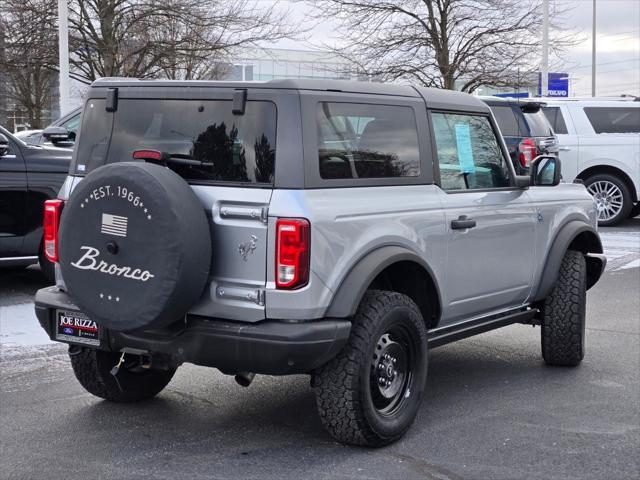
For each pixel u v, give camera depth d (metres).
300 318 4.37
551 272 6.39
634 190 16.27
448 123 5.54
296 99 4.46
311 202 4.39
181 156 4.66
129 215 4.31
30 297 9.06
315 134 4.49
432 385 6.20
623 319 8.66
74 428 5.16
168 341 4.54
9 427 5.17
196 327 4.46
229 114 4.57
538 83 26.83
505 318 6.11
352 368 4.57
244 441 4.96
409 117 5.20
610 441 5.04
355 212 4.62
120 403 5.63
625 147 16.16
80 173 5.01
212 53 24.05
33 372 6.38
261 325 4.39
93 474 4.46
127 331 4.45
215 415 5.43
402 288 5.25
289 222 4.32
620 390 6.11
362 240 4.65
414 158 5.19
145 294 4.29
